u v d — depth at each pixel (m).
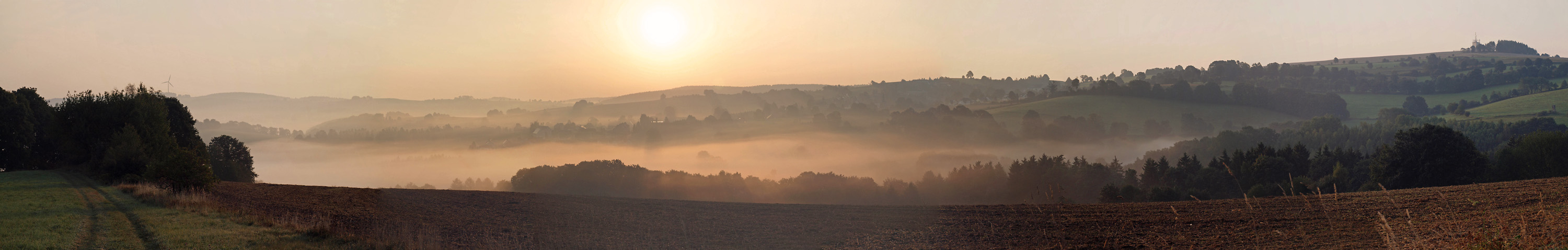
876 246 12.00
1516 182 14.45
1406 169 40.66
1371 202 12.97
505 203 18.84
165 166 20.25
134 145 24.28
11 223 12.65
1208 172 54.25
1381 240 9.18
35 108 41.84
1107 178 71.44
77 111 28.48
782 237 13.18
